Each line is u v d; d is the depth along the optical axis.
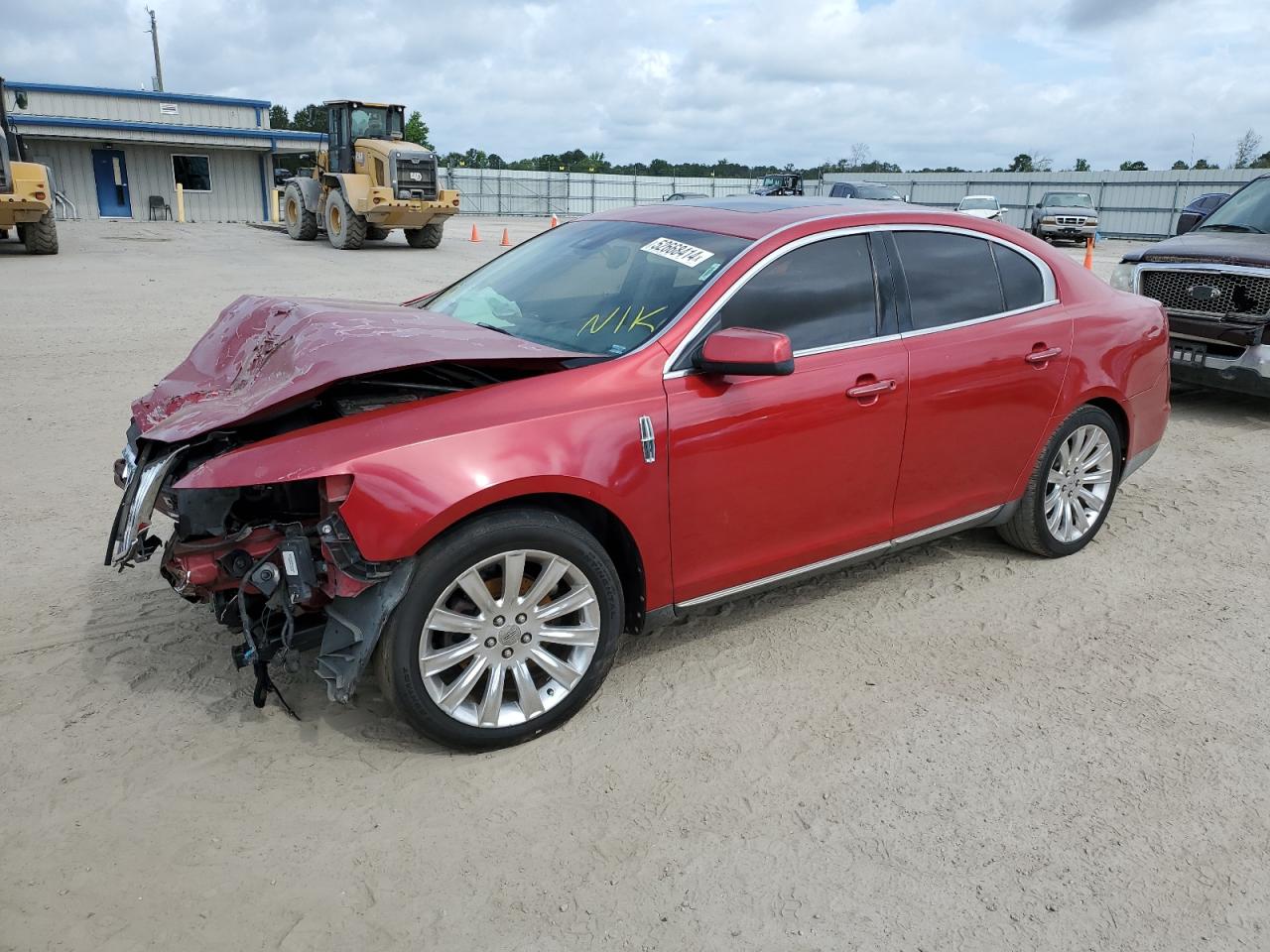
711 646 3.96
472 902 2.57
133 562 3.12
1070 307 4.59
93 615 4.03
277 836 2.79
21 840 2.73
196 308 12.56
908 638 4.07
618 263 3.96
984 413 4.22
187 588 3.16
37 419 6.95
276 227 30.88
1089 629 4.18
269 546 3.06
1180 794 3.09
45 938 2.40
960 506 4.34
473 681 3.11
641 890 2.63
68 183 33.47
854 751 3.28
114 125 32.44
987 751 3.29
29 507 5.24
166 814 2.86
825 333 3.78
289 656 3.04
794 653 3.92
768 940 2.47
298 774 3.07
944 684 3.71
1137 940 2.50
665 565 3.47
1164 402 5.13
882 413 3.87
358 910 2.53
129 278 15.76
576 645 3.29
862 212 4.05
